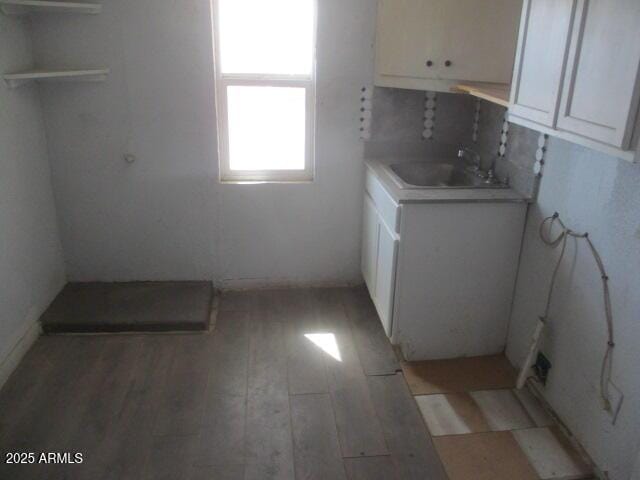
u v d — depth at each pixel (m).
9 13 2.56
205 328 2.99
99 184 3.14
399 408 2.42
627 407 1.89
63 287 3.25
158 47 2.91
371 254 3.11
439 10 2.61
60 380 2.55
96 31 2.85
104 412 2.34
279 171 3.29
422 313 2.70
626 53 1.44
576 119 1.67
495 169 2.85
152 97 3.00
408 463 2.11
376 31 2.97
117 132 3.04
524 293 2.62
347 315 3.20
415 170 3.16
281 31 3.04
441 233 2.54
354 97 3.12
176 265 3.37
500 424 2.34
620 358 1.93
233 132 3.21
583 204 2.12
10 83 2.59
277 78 3.12
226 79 3.08
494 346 2.84
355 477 2.04
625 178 1.87
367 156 3.26
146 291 3.26
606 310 1.98
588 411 2.13
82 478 2.00
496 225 2.56
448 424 2.33
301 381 2.59
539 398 2.51
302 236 3.40
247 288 3.47
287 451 2.15
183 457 2.11
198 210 3.26
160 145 3.10
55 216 3.15
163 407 2.39
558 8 1.76
